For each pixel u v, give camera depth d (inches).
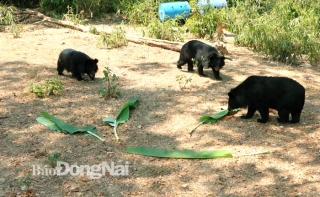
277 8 523.5
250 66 416.2
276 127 287.6
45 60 398.0
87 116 294.5
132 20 556.4
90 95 326.6
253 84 291.9
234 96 297.1
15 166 237.0
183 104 316.5
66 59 358.3
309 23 485.1
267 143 266.5
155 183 226.7
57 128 274.8
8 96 318.0
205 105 316.2
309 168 240.4
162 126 285.6
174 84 354.9
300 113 298.2
